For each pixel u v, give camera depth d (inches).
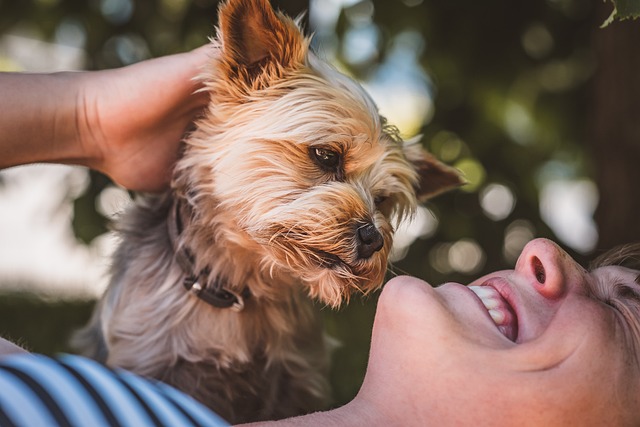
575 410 14.2
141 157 21.3
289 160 21.6
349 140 22.0
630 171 33.2
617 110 33.4
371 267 21.8
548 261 16.1
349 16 38.0
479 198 39.8
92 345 25.3
